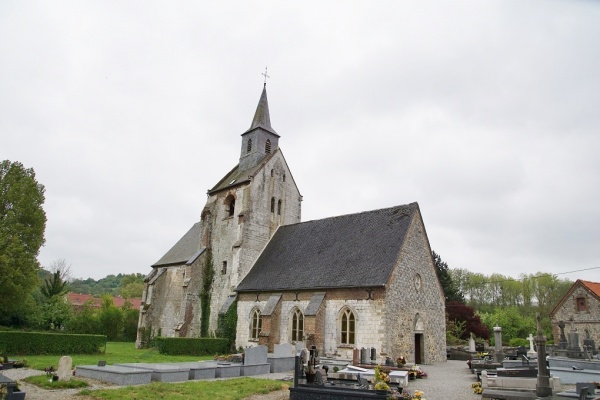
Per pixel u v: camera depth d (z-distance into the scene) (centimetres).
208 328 3925
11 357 2667
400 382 1831
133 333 5644
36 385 1677
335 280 3008
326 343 2919
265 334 3166
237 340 3534
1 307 3644
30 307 4778
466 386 1973
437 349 3256
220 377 2123
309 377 1580
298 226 4038
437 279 3422
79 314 5759
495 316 6619
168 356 3089
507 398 1559
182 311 3969
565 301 4825
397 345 2775
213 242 4197
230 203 4291
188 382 1869
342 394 1412
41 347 2900
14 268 3584
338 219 3738
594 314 4544
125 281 13588
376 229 3319
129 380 1789
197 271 4097
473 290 9769
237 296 3666
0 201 3722
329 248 3434
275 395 1619
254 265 3878
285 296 3275
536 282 9112
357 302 2841
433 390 1856
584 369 2362
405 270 3002
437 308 3353
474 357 3331
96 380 1838
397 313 2831
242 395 1564
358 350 2622
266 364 2397
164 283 4922
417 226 3256
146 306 4738
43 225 3891
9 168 3916
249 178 4050
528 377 1778
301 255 3575
